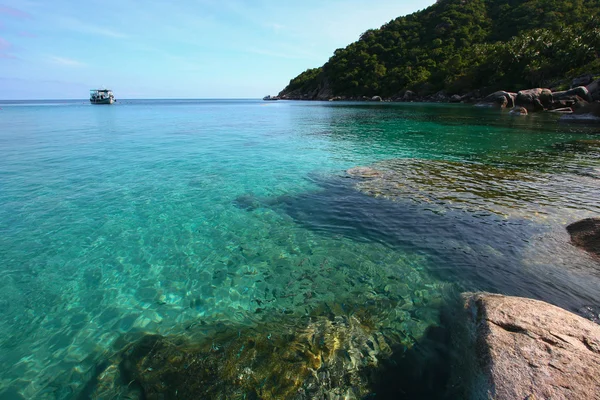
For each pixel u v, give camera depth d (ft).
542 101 152.15
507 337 13.12
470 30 328.29
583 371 11.16
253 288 19.95
